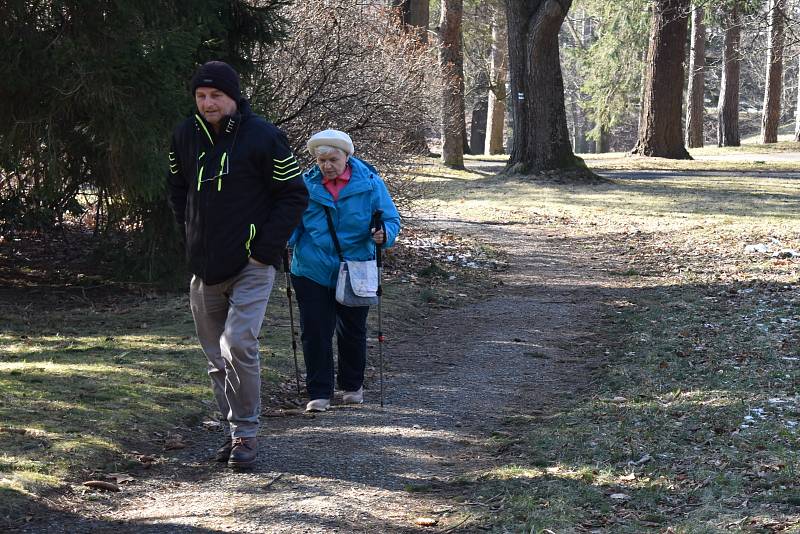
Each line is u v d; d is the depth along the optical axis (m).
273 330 10.61
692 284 14.59
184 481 5.87
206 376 8.32
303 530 5.02
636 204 26.88
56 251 15.40
